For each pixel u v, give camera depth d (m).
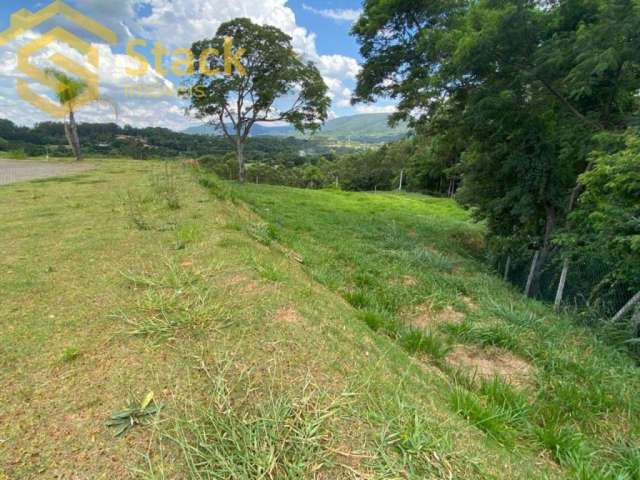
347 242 7.09
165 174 7.59
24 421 1.25
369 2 10.13
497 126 7.05
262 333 1.91
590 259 5.50
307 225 8.03
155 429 1.26
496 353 3.33
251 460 1.17
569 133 5.75
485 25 6.06
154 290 2.27
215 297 2.23
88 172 9.93
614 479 1.74
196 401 1.39
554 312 5.23
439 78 7.40
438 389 2.09
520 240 7.74
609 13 4.72
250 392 1.47
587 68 4.84
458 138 8.83
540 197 6.77
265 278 2.67
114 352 1.65
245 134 17.34
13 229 3.63
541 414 2.39
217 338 1.80
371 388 1.66
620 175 4.23
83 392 1.40
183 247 3.13
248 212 6.55
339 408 1.46
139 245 3.16
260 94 15.98
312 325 2.16
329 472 1.18
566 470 1.75
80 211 4.50
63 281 2.39
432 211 14.98
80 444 1.17
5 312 1.97
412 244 7.70
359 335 2.36
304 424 1.34
